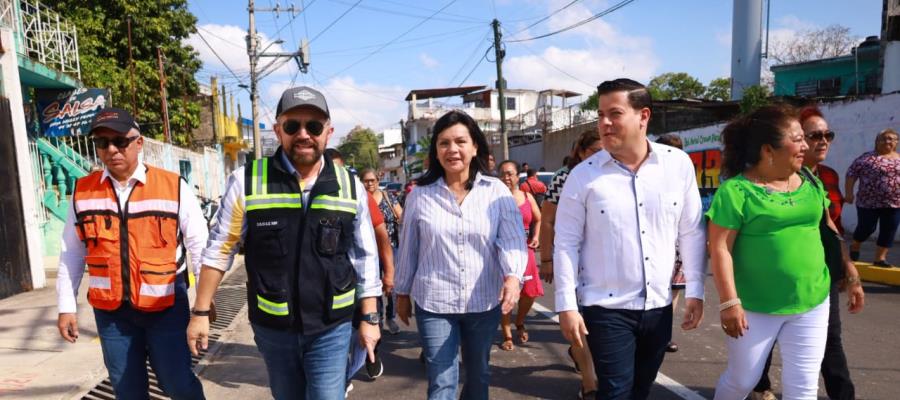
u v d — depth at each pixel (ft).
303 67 67.26
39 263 23.71
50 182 34.76
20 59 29.71
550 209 12.00
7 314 18.89
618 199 7.76
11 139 22.72
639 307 7.78
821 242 8.60
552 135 75.25
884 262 22.84
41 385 12.30
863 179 22.13
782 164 7.90
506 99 153.38
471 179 9.33
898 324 16.83
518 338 16.61
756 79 73.20
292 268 7.63
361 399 12.70
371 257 8.39
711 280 24.85
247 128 115.96
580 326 7.68
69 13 50.88
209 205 37.70
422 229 9.19
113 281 8.54
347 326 8.03
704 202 41.81
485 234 8.98
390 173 190.19
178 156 53.47
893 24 45.55
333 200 7.79
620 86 7.62
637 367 8.35
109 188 8.80
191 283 21.94
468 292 8.91
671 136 13.76
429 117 155.33
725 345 15.46
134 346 8.86
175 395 9.13
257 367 14.76
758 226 8.00
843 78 71.41
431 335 8.96
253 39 64.75
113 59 53.16
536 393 12.68
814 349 8.14
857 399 11.45
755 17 72.49
